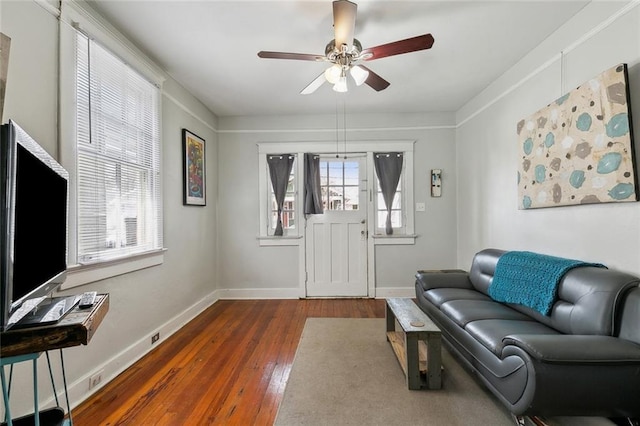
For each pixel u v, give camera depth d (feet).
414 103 12.59
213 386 6.68
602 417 5.00
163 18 6.91
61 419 4.14
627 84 5.69
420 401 6.06
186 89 10.89
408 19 7.06
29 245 3.64
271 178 13.87
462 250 13.15
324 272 13.92
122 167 7.41
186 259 10.80
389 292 13.82
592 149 6.40
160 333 9.02
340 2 5.44
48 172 4.23
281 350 8.45
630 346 4.55
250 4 6.47
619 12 5.95
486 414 5.64
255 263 13.96
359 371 7.23
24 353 3.36
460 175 13.24
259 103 12.35
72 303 4.19
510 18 7.08
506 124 9.84
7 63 4.71
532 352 4.51
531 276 7.16
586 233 6.81
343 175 13.89
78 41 6.09
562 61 7.43
